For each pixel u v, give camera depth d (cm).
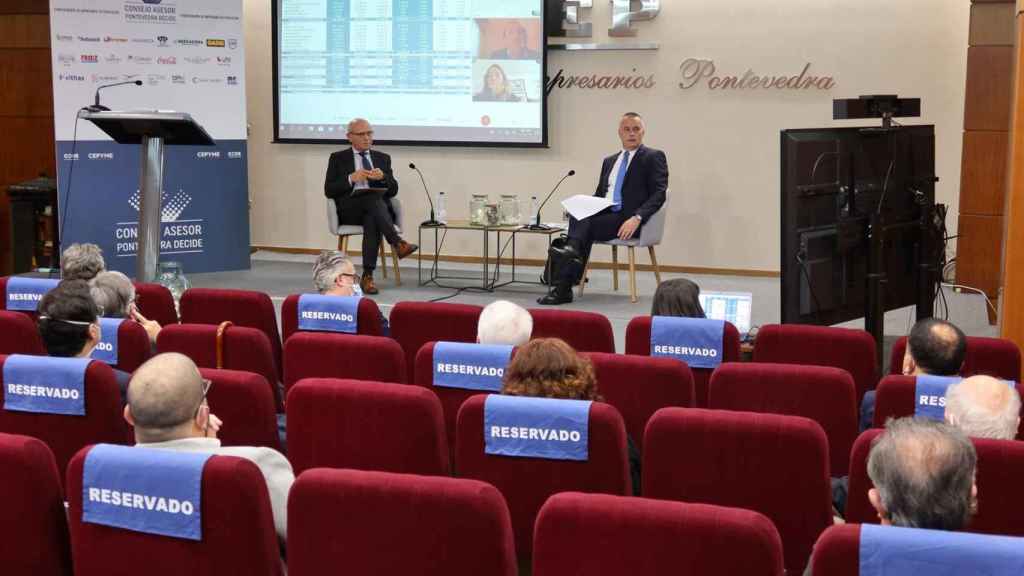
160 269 701
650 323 414
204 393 254
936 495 186
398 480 213
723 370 345
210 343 400
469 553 211
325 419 302
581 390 290
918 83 945
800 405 340
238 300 495
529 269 1048
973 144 867
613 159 893
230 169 961
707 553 193
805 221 552
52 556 242
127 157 912
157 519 219
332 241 1130
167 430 245
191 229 952
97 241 907
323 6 1076
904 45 945
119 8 888
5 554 243
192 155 943
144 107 907
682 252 1024
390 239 915
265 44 1124
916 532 175
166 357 251
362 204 918
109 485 220
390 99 1070
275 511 251
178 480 216
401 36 1059
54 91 873
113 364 404
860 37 956
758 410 343
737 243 1008
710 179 1009
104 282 443
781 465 266
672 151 1016
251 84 1134
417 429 296
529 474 273
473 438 275
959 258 884
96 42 883
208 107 939
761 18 979
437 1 1045
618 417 264
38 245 988
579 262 861
